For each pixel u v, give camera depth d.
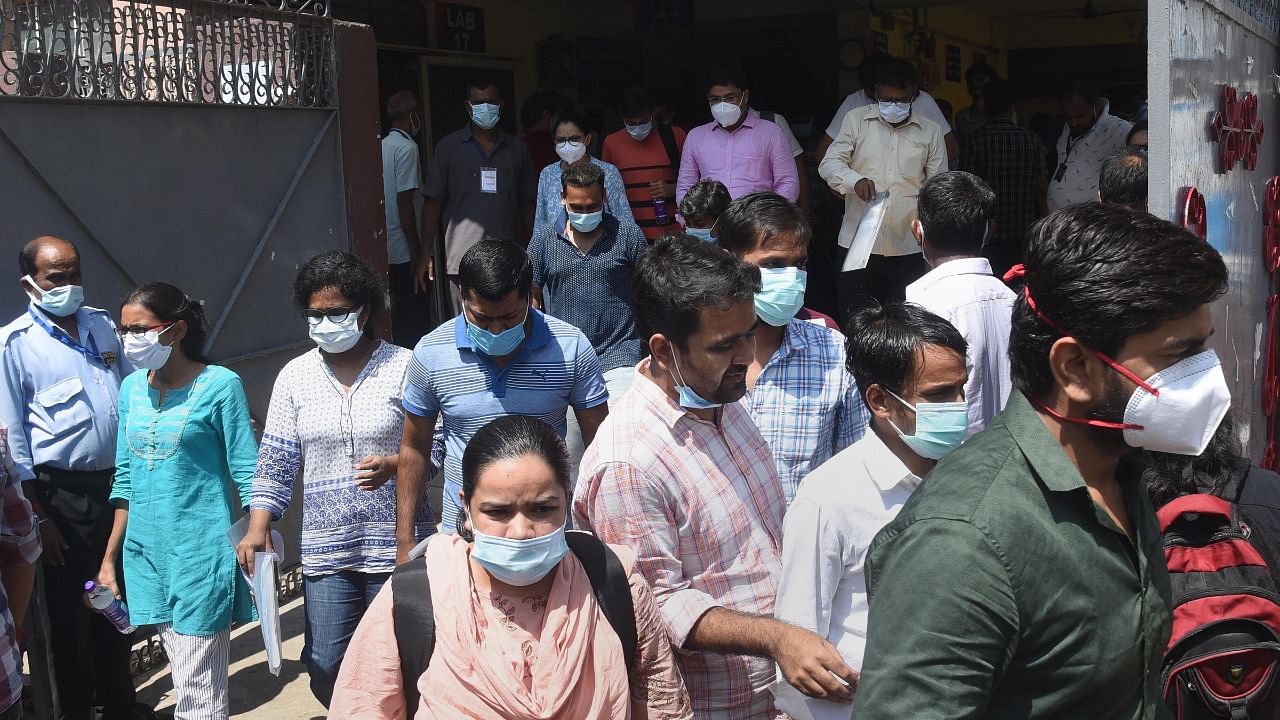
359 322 4.13
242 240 5.99
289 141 6.26
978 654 1.65
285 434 4.19
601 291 6.05
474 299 3.61
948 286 3.74
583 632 2.32
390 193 8.73
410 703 2.32
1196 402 1.65
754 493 2.78
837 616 2.62
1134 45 14.19
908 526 1.74
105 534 4.71
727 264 2.62
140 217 5.39
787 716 2.77
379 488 4.14
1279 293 5.73
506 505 2.29
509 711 2.23
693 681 2.73
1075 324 1.68
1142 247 1.64
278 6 6.34
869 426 2.69
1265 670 2.65
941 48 12.73
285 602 6.15
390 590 2.36
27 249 4.61
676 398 2.73
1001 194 8.23
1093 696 1.69
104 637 4.70
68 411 4.62
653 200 7.67
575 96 11.55
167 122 5.52
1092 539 1.70
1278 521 2.71
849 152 7.01
